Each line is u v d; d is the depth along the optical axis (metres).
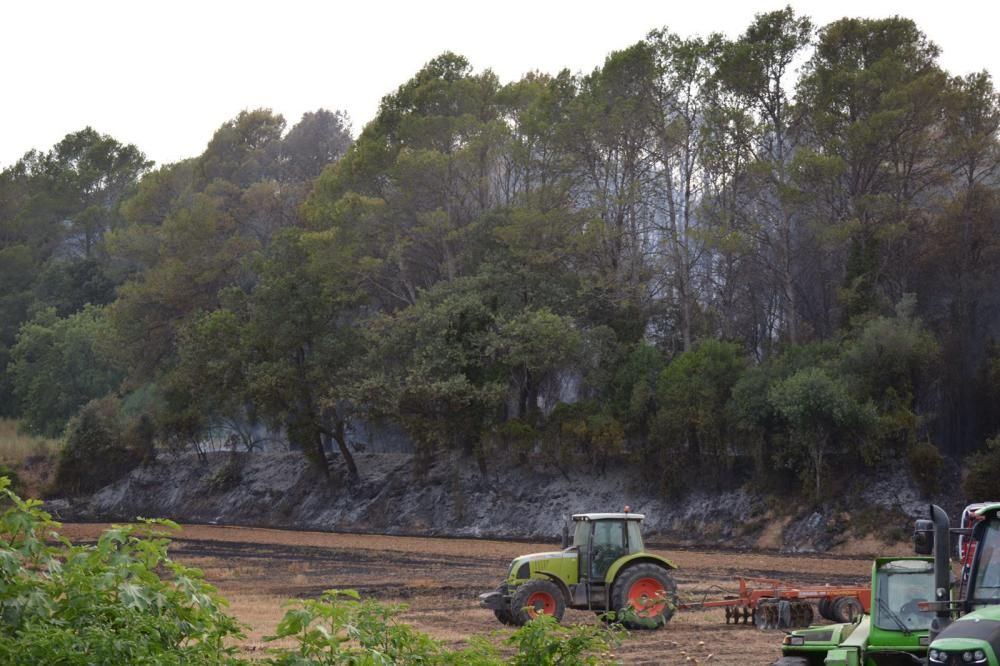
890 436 50.22
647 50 60.34
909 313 52.56
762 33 59.97
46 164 136.75
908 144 56.12
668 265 63.03
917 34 58.38
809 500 50.50
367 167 68.31
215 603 7.41
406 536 59.03
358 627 7.57
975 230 55.56
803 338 60.28
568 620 22.91
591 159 63.22
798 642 11.03
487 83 70.62
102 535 7.16
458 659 7.68
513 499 61.62
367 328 67.75
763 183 57.44
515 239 62.22
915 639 10.20
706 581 31.38
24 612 6.56
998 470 45.72
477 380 62.84
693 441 56.50
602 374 60.47
